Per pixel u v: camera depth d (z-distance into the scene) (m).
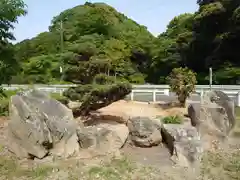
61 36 35.78
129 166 8.21
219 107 11.07
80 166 8.13
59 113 9.35
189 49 34.88
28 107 8.86
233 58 30.72
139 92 18.88
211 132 10.52
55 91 19.14
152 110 14.98
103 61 12.50
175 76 15.67
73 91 12.23
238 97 16.36
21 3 12.07
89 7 41.56
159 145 9.98
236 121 12.52
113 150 9.21
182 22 44.12
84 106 12.58
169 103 16.56
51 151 8.75
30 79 28.19
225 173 8.02
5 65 12.26
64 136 8.95
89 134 9.25
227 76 28.45
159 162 8.66
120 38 38.16
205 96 11.74
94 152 9.03
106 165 8.23
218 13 30.92
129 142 9.91
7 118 12.49
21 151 8.67
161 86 20.05
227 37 29.72
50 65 32.53
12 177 7.46
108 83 12.26
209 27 32.53
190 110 11.52
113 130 9.50
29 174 7.62
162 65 37.66
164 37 48.16
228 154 9.35
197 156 8.69
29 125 8.59
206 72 32.69
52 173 7.67
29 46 38.88
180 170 8.16
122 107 15.64
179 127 9.90
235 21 28.69
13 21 12.27
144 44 39.72
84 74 12.65
